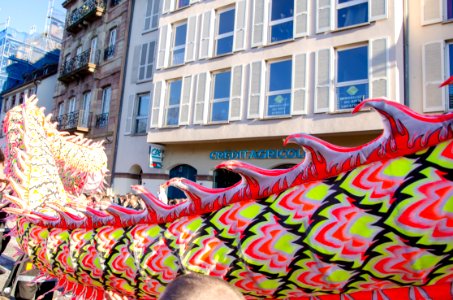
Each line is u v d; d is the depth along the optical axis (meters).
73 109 22.42
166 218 1.85
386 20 10.74
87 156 3.88
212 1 15.25
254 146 13.55
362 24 11.09
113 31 20.61
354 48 11.41
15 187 2.79
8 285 4.60
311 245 1.37
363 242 1.28
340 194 1.36
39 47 34.91
